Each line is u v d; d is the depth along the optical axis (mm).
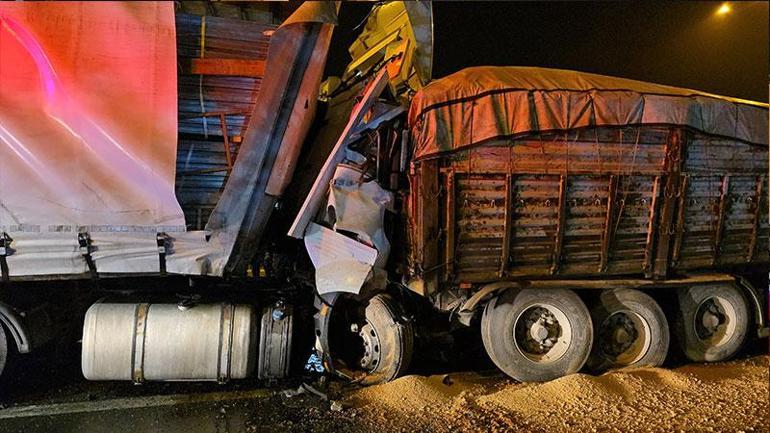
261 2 4180
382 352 4711
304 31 3953
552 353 4910
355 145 4520
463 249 4449
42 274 4125
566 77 4859
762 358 5793
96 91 3873
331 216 4520
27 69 3789
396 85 4980
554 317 4949
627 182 4746
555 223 4605
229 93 4273
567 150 4555
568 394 4473
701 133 4938
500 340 4766
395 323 4648
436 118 4258
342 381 4941
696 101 4879
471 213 4426
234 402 4484
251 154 4250
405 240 4570
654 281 5016
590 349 4863
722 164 5098
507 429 3955
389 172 4562
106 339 4398
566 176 4547
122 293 4820
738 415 4188
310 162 5191
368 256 4402
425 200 4305
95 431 3920
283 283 5324
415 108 4320
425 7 4867
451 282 4473
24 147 3895
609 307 5082
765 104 5242
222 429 3984
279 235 5238
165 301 4688
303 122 4262
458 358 5781
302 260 5164
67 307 4910
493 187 4438
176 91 3959
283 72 4043
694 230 5098
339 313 4953
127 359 4402
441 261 4410
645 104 4691
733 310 5570
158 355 4430
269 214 4555
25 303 4574
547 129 4434
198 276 4938
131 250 4250
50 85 3820
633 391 4605
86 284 4836
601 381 4719
